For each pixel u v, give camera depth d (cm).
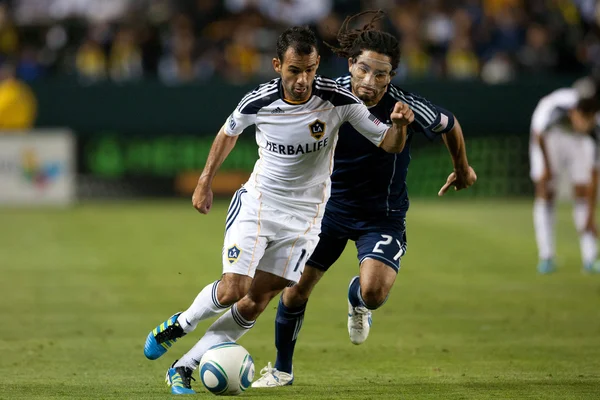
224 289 1916
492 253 4638
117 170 6756
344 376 2238
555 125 3981
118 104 6731
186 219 5975
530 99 6769
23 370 2286
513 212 6212
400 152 2039
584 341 2689
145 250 4719
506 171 6806
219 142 1973
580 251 4738
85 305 3322
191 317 1950
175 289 3659
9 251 4691
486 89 6769
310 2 7656
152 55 7388
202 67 7281
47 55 7469
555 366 2341
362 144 2159
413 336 2788
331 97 1902
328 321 3045
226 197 6694
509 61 7331
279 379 2114
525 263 4331
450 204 6644
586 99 3875
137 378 2186
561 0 7806
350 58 2055
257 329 2938
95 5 7881
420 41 7375
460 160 2197
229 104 6762
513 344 2653
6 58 7388
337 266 4322
